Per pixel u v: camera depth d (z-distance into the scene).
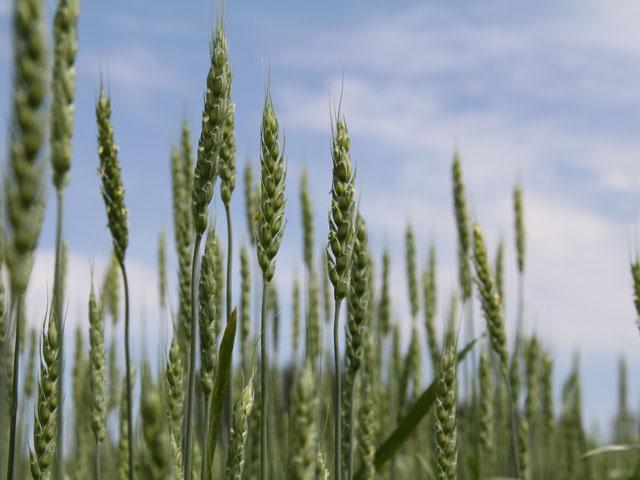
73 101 0.48
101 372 0.68
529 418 1.05
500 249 1.02
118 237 0.60
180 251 0.72
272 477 0.80
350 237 0.56
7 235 0.39
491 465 0.92
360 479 0.71
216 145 0.56
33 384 0.75
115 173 0.60
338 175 0.56
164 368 0.59
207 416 0.58
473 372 0.90
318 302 0.94
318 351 0.79
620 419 1.61
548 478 1.14
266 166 0.56
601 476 1.26
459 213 0.92
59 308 0.53
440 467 0.61
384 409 0.94
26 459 0.74
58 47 0.48
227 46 0.56
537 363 1.06
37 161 0.38
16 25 0.37
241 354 0.73
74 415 0.89
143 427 0.35
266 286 0.56
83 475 0.83
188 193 0.75
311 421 0.41
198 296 0.59
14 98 0.38
